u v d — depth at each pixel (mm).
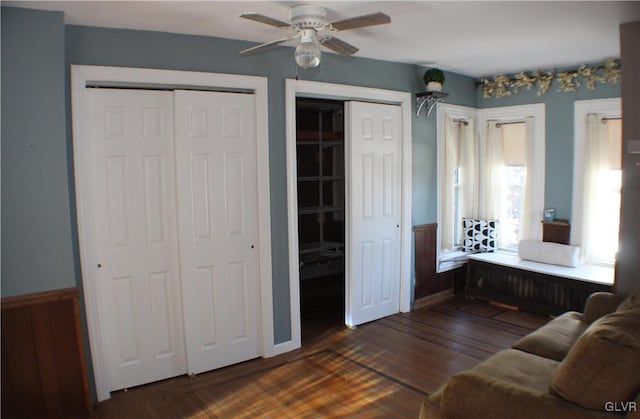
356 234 4121
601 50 3822
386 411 2807
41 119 2547
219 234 3314
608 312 2859
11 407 2590
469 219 5156
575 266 4445
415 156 4504
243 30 3021
